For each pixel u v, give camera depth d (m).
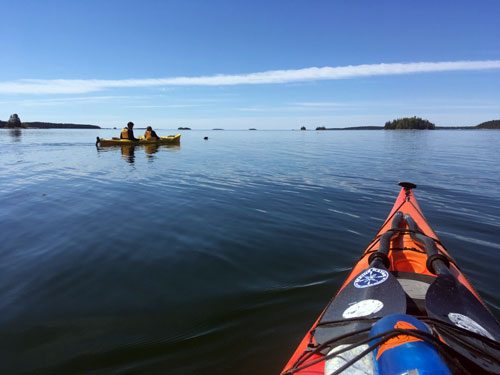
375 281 2.19
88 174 10.99
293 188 8.84
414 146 26.36
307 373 1.80
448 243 4.81
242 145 27.84
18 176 10.48
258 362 2.50
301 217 6.17
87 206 6.85
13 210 6.50
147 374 2.39
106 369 2.44
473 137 46.78
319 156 17.78
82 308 3.19
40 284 3.63
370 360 1.57
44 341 2.71
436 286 2.08
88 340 2.73
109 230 5.37
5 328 2.86
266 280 3.78
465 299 2.03
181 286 3.63
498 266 4.05
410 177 10.57
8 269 3.97
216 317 3.07
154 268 4.05
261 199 7.58
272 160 15.62
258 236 5.16
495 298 3.32
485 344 1.70
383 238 3.20
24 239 4.93
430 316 1.81
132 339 2.76
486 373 1.58
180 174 11.15
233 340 2.75
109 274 3.88
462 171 11.86
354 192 8.32
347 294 2.23
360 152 20.48
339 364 1.63
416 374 1.14
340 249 4.67
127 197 7.70
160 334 2.82
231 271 4.00
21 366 2.44
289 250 4.62
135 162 14.41
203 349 2.65
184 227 5.56
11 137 36.59
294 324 2.95
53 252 4.47
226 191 8.45
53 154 17.56
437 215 6.24
